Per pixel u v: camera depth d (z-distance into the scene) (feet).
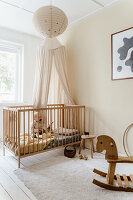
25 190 5.47
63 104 11.03
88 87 9.87
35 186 5.64
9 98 11.33
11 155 8.73
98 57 9.29
